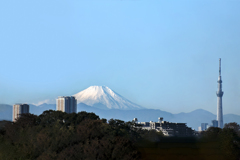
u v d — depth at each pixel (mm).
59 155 106500
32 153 115125
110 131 124062
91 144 108125
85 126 123875
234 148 137500
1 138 133750
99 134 120625
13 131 138000
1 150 119625
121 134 134000
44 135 118688
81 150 106562
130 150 107125
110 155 104000
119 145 105250
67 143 116312
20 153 115500
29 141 122062
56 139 115875
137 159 106938
